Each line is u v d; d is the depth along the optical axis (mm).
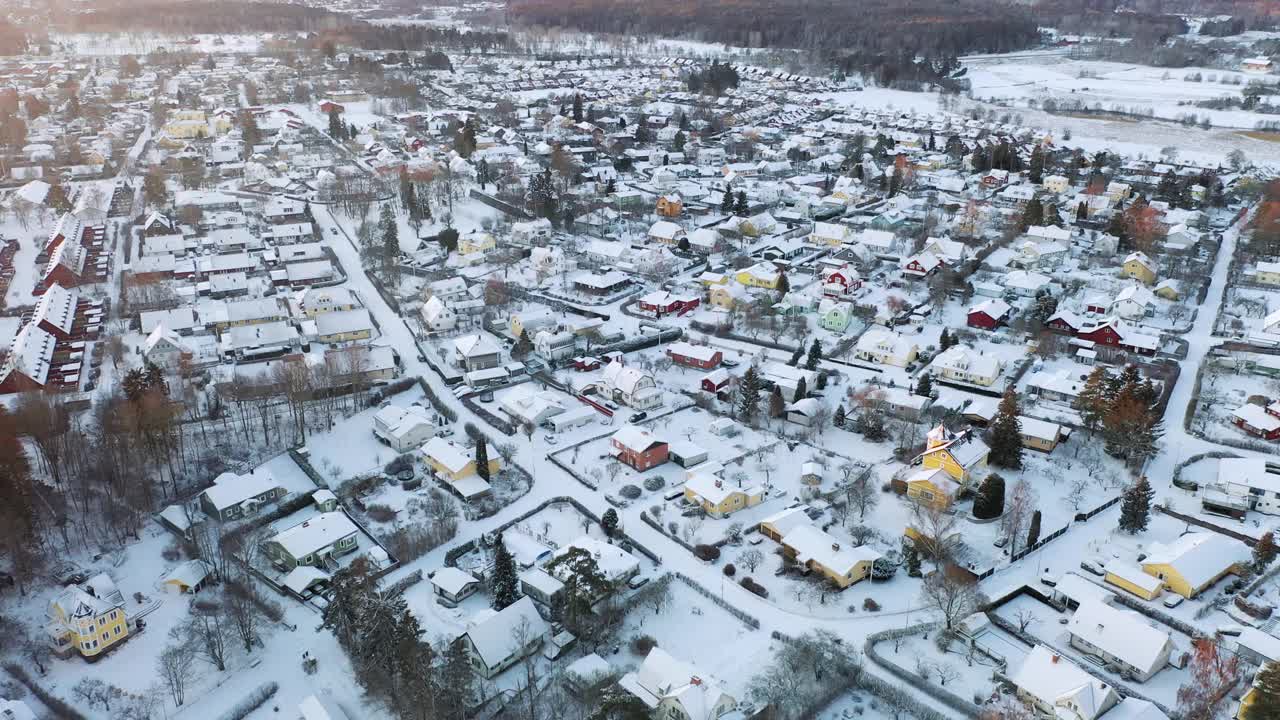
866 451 133875
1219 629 96125
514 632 95312
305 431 141250
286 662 96625
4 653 97062
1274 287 191250
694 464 130875
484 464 125688
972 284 193375
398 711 88812
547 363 162250
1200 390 147250
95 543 115000
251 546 112812
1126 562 107812
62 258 195250
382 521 119750
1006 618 99562
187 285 191000
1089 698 83250
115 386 149875
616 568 105625
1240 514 115625
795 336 169750
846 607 101875
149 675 94500
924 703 88438
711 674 92500
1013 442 126250
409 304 188000
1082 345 161625
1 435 117250
